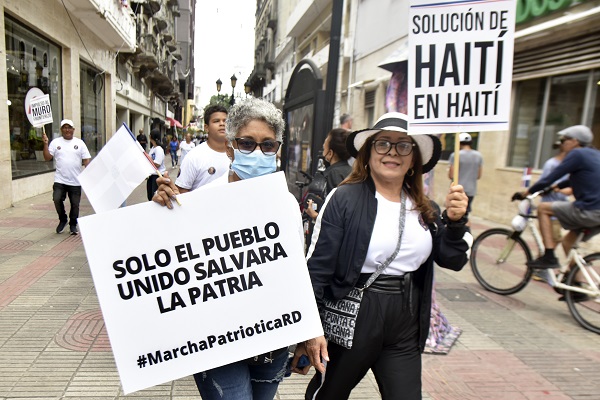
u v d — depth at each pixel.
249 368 1.80
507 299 4.73
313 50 21.28
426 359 3.33
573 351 3.54
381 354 1.93
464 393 2.90
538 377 3.12
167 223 1.63
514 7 1.77
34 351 3.10
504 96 1.80
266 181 1.69
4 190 8.55
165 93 41.88
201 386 1.71
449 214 1.81
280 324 1.70
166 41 35.91
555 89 8.06
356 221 1.84
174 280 1.62
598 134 7.11
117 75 20.47
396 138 1.88
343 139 3.51
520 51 8.82
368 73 13.88
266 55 37.91
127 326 1.59
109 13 13.72
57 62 12.31
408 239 1.86
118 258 1.58
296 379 3.00
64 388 2.69
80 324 3.54
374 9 13.40
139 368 1.59
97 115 17.00
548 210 4.34
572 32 7.35
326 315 1.92
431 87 1.82
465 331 3.85
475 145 10.19
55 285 4.41
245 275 1.68
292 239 1.71
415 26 1.82
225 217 1.67
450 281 5.30
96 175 1.80
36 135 10.69
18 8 9.14
